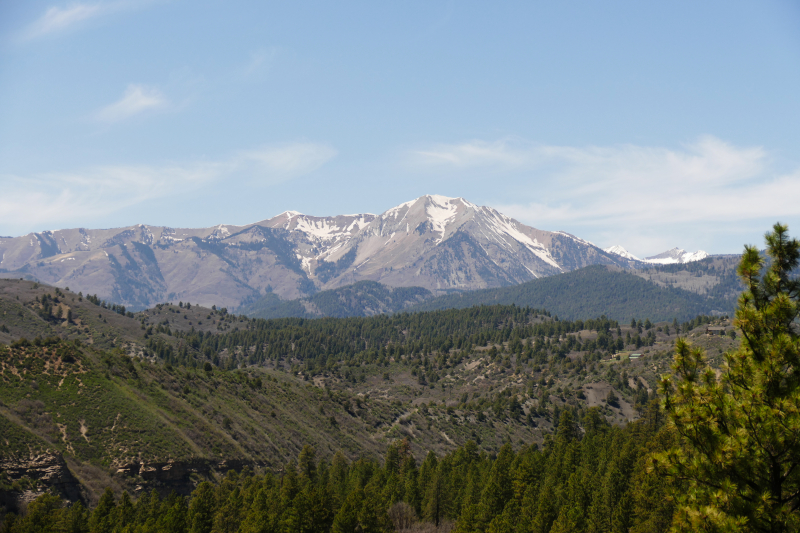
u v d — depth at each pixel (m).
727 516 25.53
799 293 28.53
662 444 96.75
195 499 100.44
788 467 26.59
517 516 99.88
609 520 90.75
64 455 117.00
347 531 92.00
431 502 113.06
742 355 28.89
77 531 94.25
